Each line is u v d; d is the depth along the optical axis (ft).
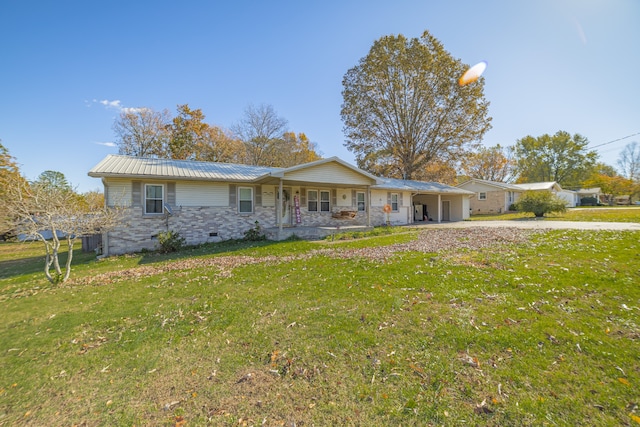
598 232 32.09
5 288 20.52
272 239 40.45
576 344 9.33
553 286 14.75
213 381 8.43
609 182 137.28
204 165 46.32
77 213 21.63
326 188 53.06
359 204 58.08
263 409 7.20
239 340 10.85
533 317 11.43
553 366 8.30
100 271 25.04
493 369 8.30
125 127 91.04
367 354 9.45
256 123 101.14
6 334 12.34
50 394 8.18
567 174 160.45
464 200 77.92
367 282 17.25
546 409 6.70
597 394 7.09
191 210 38.96
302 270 21.35
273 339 10.78
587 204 125.39
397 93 85.51
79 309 15.14
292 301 14.73
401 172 97.45
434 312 12.36
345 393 7.66
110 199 34.22
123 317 13.70
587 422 6.28
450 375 8.13
